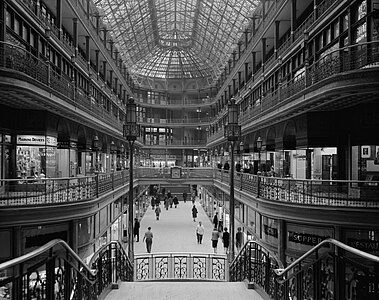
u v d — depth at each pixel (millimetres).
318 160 18984
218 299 7402
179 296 7582
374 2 13414
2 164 17188
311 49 19422
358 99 14242
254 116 25797
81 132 28109
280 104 19188
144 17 46875
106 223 22453
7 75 12922
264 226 17406
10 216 12656
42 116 18719
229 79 45750
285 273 5977
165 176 37844
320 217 13023
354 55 14016
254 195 17641
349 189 14086
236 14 41000
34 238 13672
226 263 19188
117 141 47594
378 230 12219
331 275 4191
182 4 49062
